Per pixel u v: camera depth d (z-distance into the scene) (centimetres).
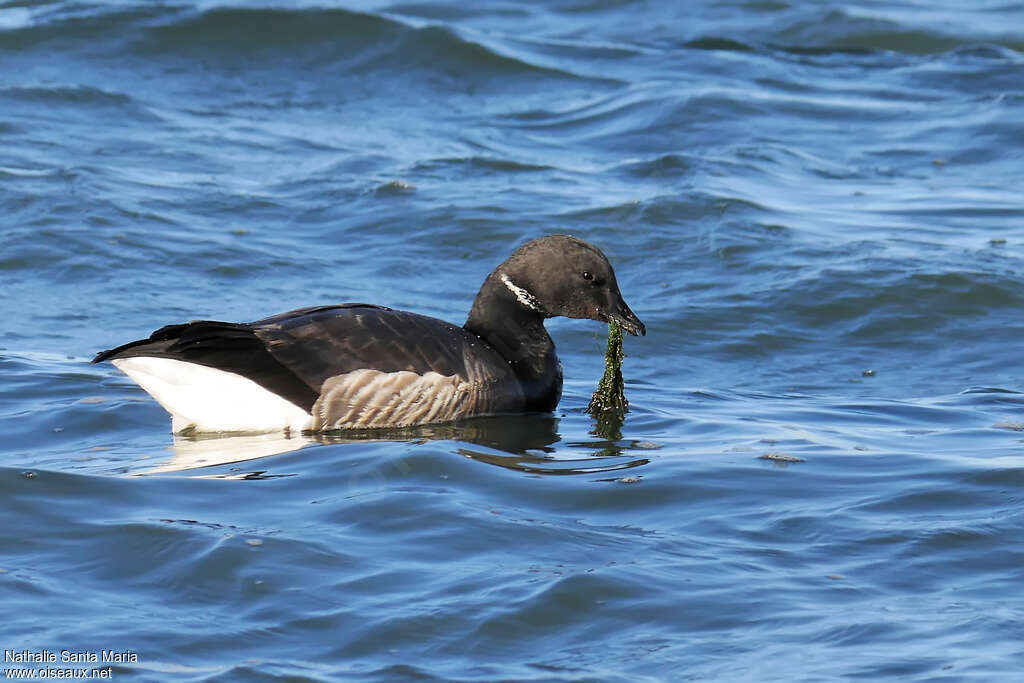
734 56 2900
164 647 720
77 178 2025
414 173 2150
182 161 2167
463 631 742
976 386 1459
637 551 855
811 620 756
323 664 705
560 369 1341
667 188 2088
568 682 687
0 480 954
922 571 825
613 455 1108
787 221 1972
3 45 2605
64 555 841
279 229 1909
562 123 2466
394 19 2814
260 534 870
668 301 1714
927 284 1739
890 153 2342
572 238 1330
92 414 1215
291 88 2595
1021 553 852
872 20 3152
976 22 3181
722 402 1366
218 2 2831
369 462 1040
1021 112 2512
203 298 1659
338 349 1191
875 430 1218
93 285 1677
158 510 920
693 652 720
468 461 1049
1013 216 2028
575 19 3231
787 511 938
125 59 2617
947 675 686
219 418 1164
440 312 1647
